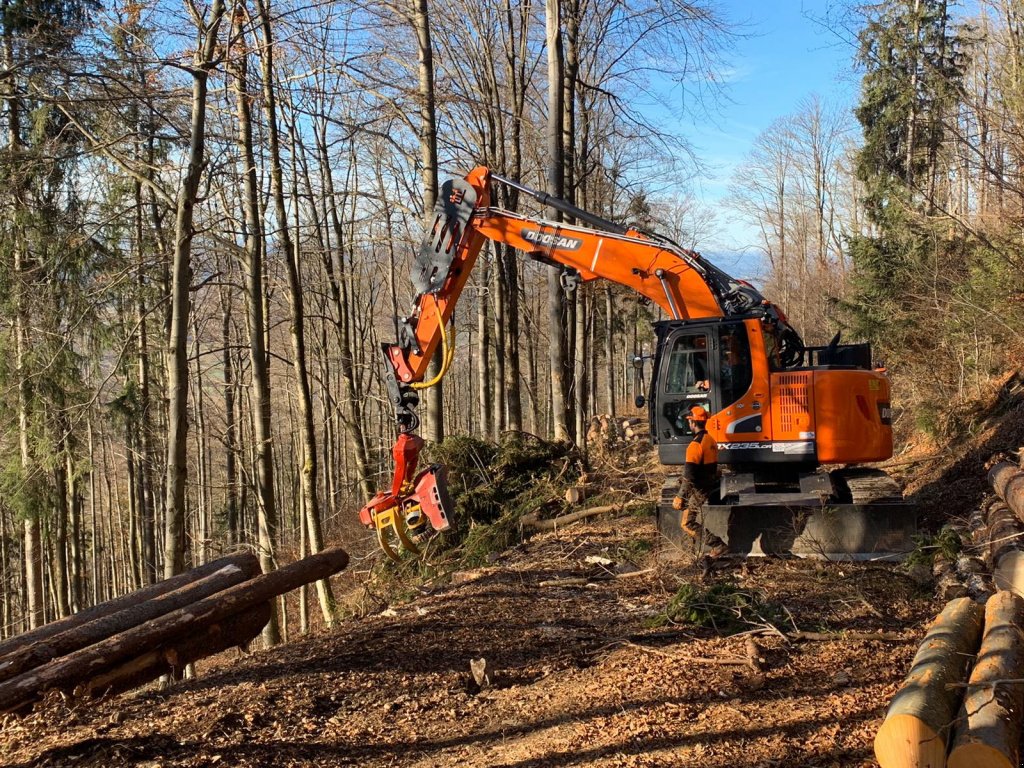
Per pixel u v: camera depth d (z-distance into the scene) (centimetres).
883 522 897
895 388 1814
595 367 3234
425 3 1415
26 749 520
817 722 519
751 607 723
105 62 920
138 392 1878
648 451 1878
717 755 485
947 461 1287
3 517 2520
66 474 2014
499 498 1284
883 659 619
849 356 1039
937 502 1123
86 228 1545
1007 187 1123
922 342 1669
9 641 621
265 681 633
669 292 981
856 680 582
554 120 1616
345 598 1374
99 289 1422
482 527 1204
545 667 655
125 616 638
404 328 927
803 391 927
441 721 566
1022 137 1105
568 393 1847
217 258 2041
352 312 2761
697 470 947
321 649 714
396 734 547
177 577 741
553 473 1346
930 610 742
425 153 1425
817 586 814
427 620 793
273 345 3128
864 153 2109
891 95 2228
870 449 924
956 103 1274
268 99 1209
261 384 1257
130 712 576
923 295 1598
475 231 972
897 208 1911
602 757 493
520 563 1045
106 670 591
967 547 859
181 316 1001
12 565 2658
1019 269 1295
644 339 3909
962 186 1659
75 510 2225
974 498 1079
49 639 595
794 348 1050
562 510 1255
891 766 421
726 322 951
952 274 1568
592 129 2450
